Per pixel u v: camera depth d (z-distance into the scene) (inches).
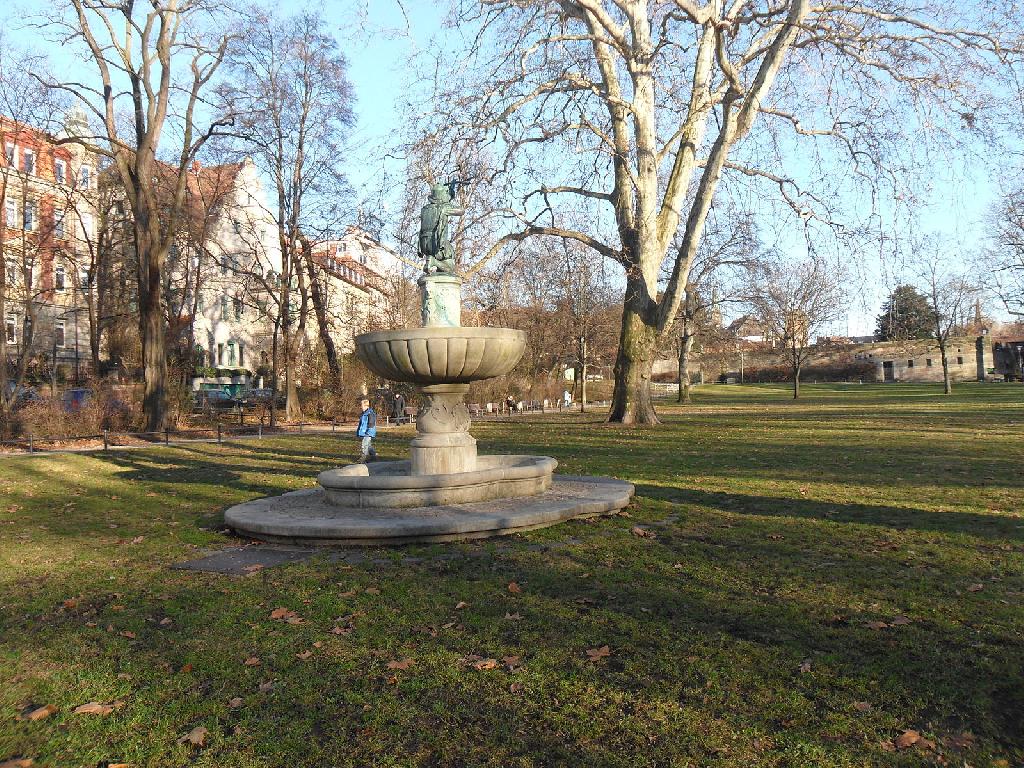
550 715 136.9
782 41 695.1
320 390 1406.3
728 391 2728.8
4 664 170.6
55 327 1711.4
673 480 460.4
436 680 153.7
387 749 126.2
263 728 134.8
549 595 211.8
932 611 192.1
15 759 126.5
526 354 1867.6
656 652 166.2
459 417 376.8
